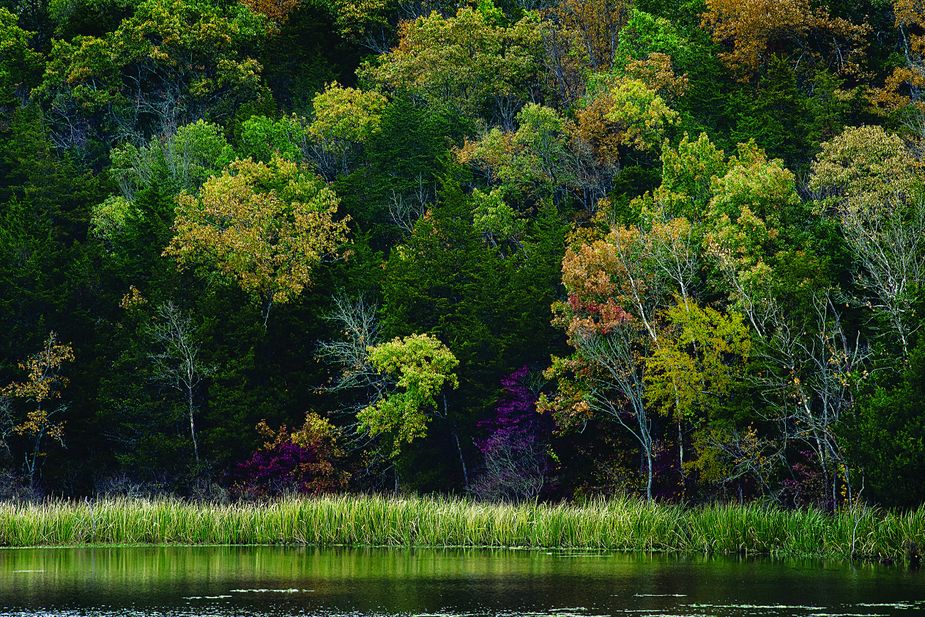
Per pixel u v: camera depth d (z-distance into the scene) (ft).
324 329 284.00
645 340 230.89
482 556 168.04
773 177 245.65
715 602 124.98
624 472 235.40
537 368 263.29
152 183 321.73
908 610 120.06
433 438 262.06
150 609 121.80
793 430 214.07
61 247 318.24
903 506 169.58
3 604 124.36
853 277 220.64
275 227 298.35
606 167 332.39
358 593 131.75
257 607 123.24
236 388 267.80
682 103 341.00
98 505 194.39
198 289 290.35
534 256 282.97
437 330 272.72
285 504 193.36
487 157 342.44
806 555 167.43
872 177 246.06
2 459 255.91
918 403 171.42
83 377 270.67
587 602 125.49
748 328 216.95
